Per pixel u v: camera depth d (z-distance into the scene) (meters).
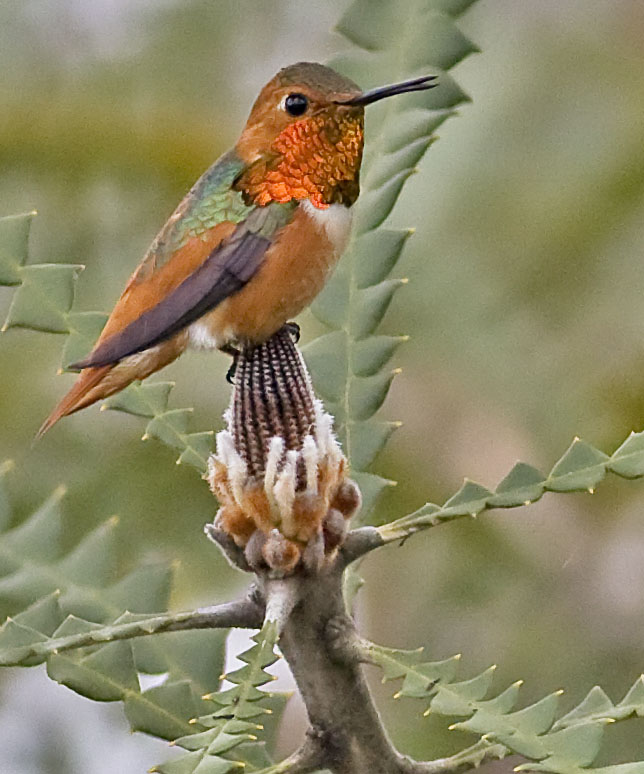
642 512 2.54
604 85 2.52
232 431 2.33
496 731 2.32
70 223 2.53
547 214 2.51
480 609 2.53
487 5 2.53
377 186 2.38
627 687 2.52
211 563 2.50
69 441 2.51
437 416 2.53
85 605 2.37
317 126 2.37
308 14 2.72
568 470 2.34
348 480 2.33
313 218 2.37
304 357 2.37
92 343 2.37
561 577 2.53
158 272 2.36
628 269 2.51
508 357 2.52
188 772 2.30
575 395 2.51
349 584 2.35
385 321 2.53
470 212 2.52
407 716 2.50
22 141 2.53
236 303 2.36
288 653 2.33
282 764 2.33
